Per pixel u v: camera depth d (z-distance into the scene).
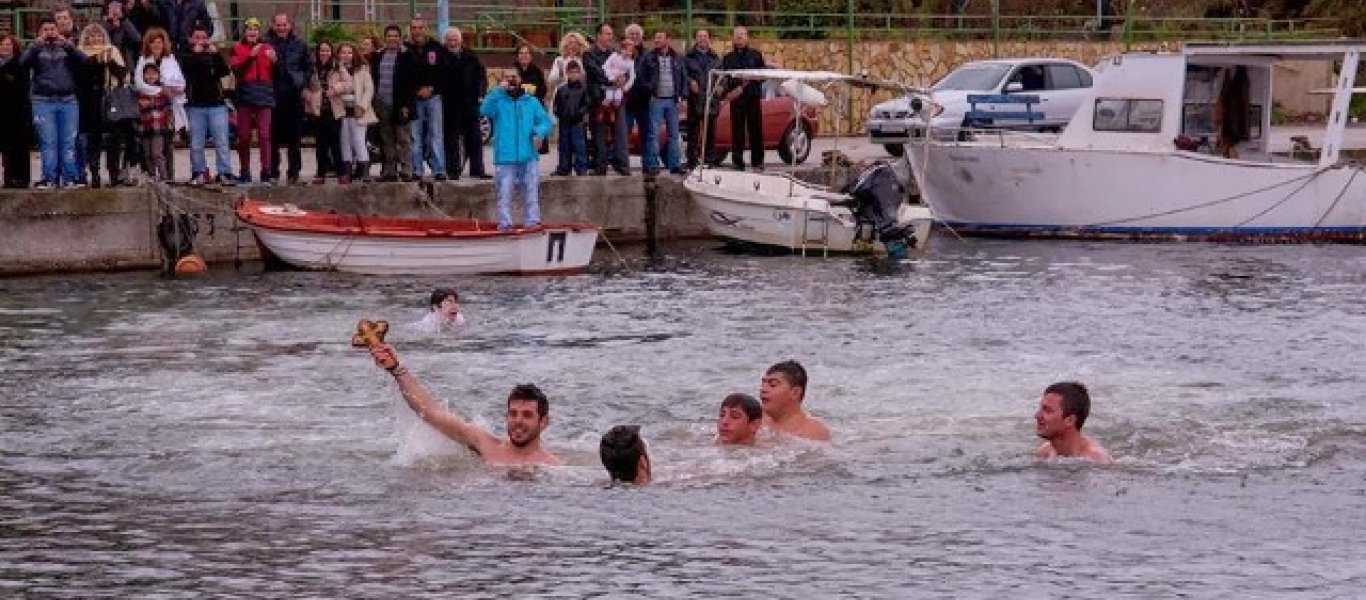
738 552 15.26
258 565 14.96
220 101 33.75
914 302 29.67
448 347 24.83
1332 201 39.66
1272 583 14.49
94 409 20.75
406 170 35.62
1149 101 40.75
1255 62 41.00
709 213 37.69
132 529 16.00
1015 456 18.27
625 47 37.97
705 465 17.88
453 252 32.78
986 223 41.12
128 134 33.31
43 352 24.39
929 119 39.09
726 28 51.91
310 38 43.78
